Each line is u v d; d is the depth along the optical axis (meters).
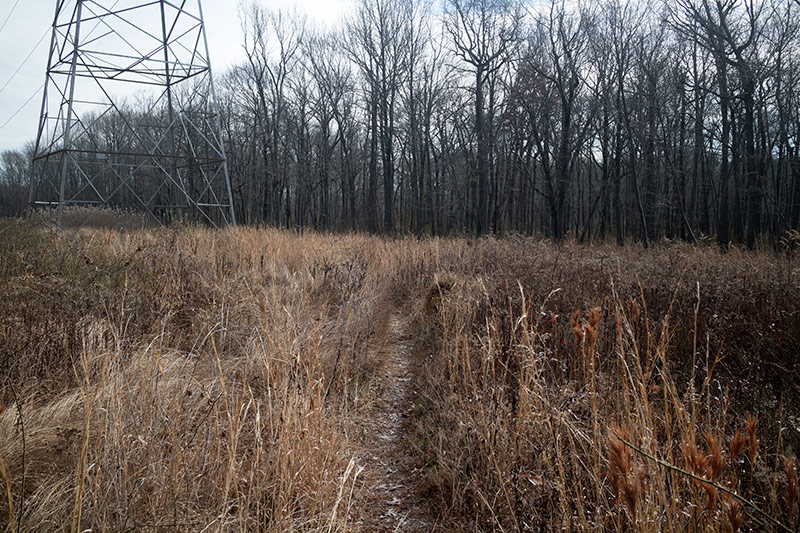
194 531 2.40
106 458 2.51
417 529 2.97
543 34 25.20
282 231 14.42
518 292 5.92
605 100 24.97
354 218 37.81
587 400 3.24
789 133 23.98
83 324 4.17
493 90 29.52
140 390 3.13
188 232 10.75
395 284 9.59
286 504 2.68
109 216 17.44
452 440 3.56
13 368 3.59
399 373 5.68
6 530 2.11
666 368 2.89
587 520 2.56
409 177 45.56
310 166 38.88
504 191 34.75
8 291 4.51
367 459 3.77
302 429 3.13
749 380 3.71
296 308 5.50
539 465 2.94
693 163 34.62
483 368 3.84
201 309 5.32
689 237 27.61
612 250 12.36
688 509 2.19
